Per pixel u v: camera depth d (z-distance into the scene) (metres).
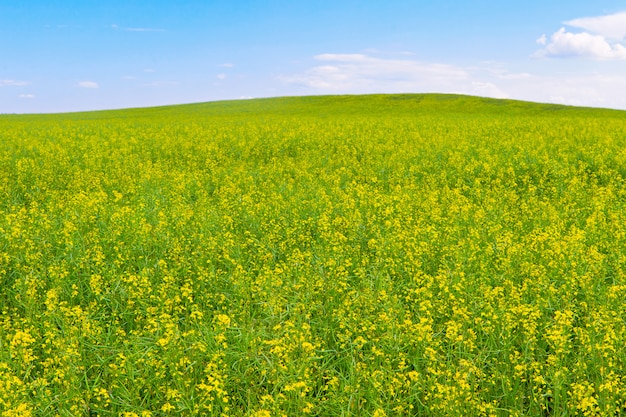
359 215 12.05
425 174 18.22
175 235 11.13
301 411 5.48
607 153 20.17
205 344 6.42
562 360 6.31
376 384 5.67
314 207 13.05
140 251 10.00
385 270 9.02
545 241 10.30
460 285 7.88
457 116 52.47
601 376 5.88
